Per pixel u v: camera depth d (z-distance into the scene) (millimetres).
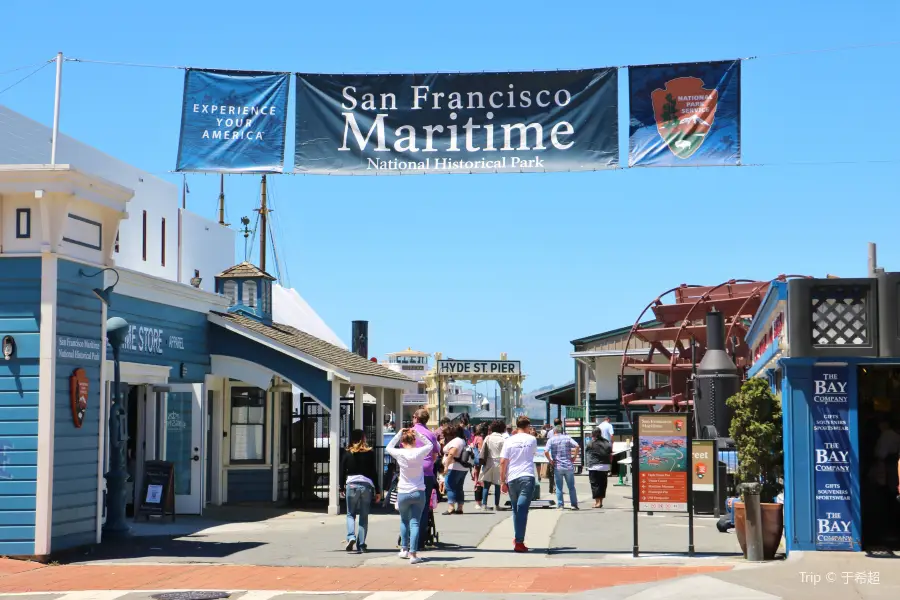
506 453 14656
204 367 20656
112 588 11578
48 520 13500
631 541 15609
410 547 13547
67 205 13773
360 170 16453
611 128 16328
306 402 23719
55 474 13719
